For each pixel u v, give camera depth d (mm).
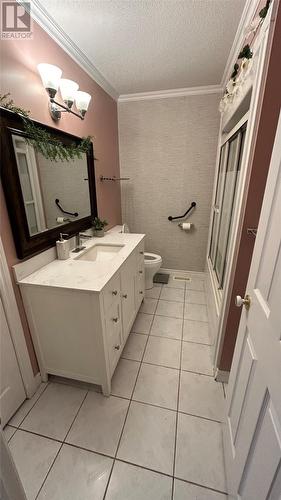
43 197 1458
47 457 1147
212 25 1511
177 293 2756
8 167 1149
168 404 1407
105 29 1525
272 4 880
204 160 2719
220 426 1280
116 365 1621
